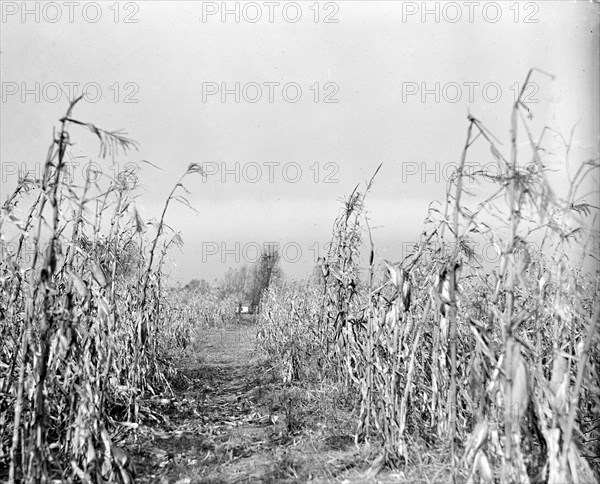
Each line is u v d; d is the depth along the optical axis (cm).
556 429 355
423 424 546
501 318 382
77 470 404
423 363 573
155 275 827
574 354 493
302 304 1098
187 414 716
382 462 468
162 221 716
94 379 481
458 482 430
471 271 517
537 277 497
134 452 541
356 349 600
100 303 464
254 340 1645
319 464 486
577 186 358
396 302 500
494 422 436
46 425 419
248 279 3025
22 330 473
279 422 639
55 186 384
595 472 418
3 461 451
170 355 1223
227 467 504
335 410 655
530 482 386
